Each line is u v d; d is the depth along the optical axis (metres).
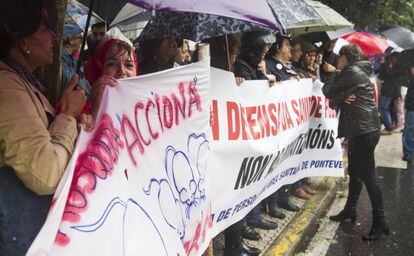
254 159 3.40
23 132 1.40
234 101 3.13
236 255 3.44
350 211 4.76
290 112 4.14
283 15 2.91
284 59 4.53
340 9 8.89
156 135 2.01
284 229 4.25
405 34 9.69
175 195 2.13
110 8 3.97
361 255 4.07
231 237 3.42
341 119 4.60
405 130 7.73
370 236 4.37
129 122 1.83
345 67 4.30
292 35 5.25
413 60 9.65
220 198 3.04
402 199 5.73
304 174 4.95
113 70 2.13
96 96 1.78
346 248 4.21
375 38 7.83
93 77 2.23
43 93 1.70
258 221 4.20
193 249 2.38
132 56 2.23
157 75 2.03
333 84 4.38
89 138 1.64
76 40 3.41
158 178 1.98
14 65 1.56
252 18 1.88
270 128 3.66
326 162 5.21
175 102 2.19
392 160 7.84
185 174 2.26
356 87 4.23
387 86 9.98
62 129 1.54
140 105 1.91
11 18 1.49
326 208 5.31
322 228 4.70
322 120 5.04
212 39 3.38
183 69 2.25
